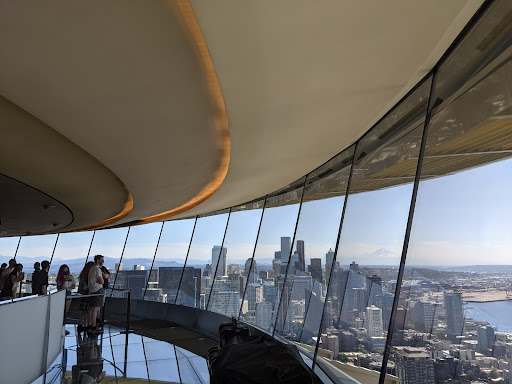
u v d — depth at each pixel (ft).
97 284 28.91
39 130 15.52
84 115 12.55
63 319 22.93
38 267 32.09
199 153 17.83
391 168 14.74
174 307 41.24
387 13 7.45
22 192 26.68
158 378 18.28
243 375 13.76
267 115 12.66
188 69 9.98
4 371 14.84
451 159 10.58
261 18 7.39
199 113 13.00
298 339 22.12
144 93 11.12
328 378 17.13
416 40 8.46
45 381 17.39
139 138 15.06
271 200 30.96
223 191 26.66
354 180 18.42
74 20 7.65
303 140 15.76
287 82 10.29
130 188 24.11
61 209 33.53
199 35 8.50
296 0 6.90
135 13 7.55
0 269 34.30
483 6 8.60
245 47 8.45
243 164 19.12
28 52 8.78
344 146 16.87
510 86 8.55
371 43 8.52
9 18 7.54
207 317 35.88
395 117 14.75
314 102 11.78
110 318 41.81
